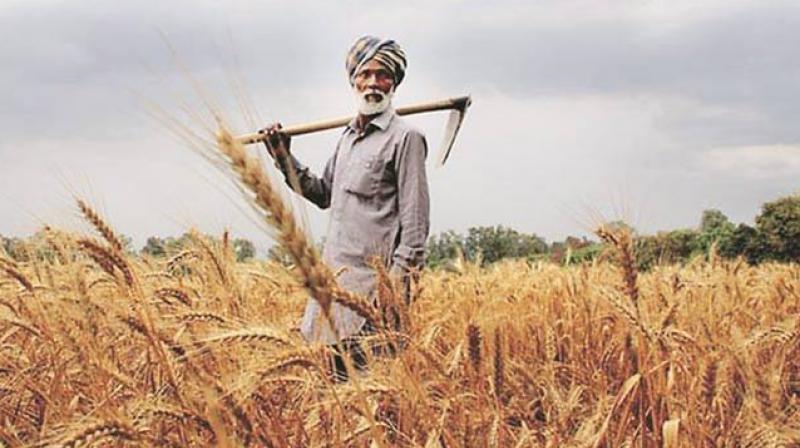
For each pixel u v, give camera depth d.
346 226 5.33
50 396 3.43
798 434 2.75
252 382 2.82
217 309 4.12
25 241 4.33
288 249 2.29
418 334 4.09
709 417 3.28
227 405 2.72
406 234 5.14
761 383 2.96
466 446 3.07
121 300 3.34
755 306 6.53
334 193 5.50
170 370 2.87
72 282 3.26
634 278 3.85
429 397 3.40
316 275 2.31
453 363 3.68
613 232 3.89
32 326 3.90
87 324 3.16
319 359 3.17
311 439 3.17
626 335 3.88
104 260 3.27
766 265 9.24
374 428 2.33
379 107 5.31
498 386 3.51
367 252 5.22
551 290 6.79
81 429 2.42
